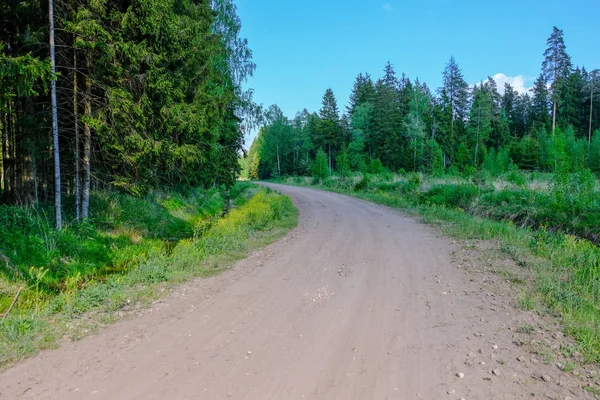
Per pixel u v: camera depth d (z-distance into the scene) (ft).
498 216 48.47
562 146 92.43
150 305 19.43
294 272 25.68
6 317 17.25
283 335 15.64
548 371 12.34
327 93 231.91
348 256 30.09
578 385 11.48
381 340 15.05
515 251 28.17
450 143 187.21
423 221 48.62
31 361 13.46
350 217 54.49
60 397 11.18
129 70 36.37
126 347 14.57
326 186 139.33
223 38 71.56
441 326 16.24
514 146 154.51
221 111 57.67
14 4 29.96
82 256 30.76
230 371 12.70
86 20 31.19
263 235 40.22
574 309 17.21
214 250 31.24
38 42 31.04
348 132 232.73
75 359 13.60
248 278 24.43
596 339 14.28
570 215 38.45
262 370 12.78
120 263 32.50
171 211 54.08
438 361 13.23
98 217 39.47
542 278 21.81
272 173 263.49
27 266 25.46
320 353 14.01
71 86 37.19
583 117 212.64
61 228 32.60
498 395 11.09
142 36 38.14
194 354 13.97
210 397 11.17
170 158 43.14
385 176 113.91
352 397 11.18
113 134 35.40
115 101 34.09
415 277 23.79
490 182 65.46
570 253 26.45
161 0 37.24
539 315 17.02
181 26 42.73
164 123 40.73
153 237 42.45
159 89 37.91
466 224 41.27
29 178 34.81
